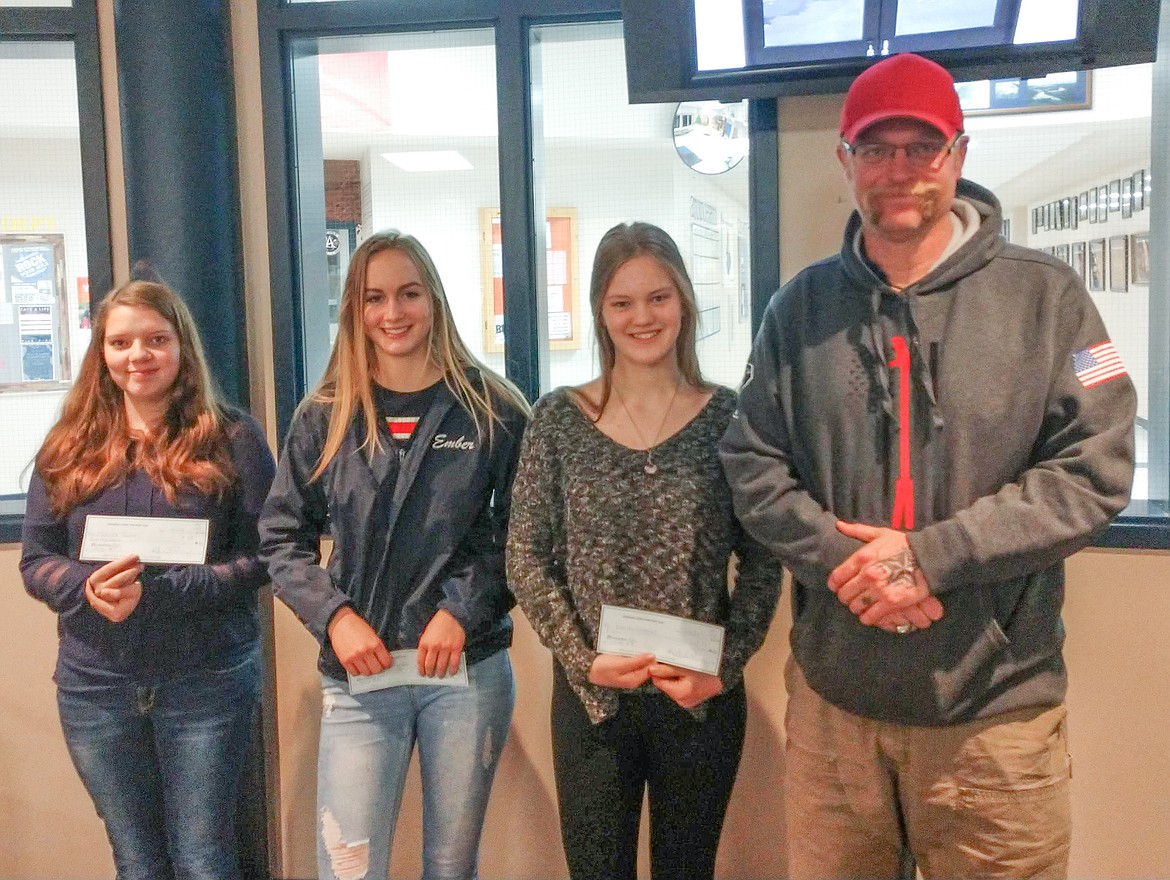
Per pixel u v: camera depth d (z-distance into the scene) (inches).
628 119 99.3
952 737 54.8
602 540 60.7
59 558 70.3
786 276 82.0
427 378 70.1
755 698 84.0
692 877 62.1
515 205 85.4
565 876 88.1
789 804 62.4
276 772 92.7
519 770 88.1
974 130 84.7
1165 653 77.2
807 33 73.7
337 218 133.6
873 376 55.3
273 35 87.1
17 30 87.7
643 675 59.1
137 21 83.0
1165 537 76.1
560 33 88.0
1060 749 55.9
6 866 92.4
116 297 69.9
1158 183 81.4
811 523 54.0
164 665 69.5
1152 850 78.5
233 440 72.9
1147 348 83.7
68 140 111.7
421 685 67.2
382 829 67.0
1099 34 69.2
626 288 61.9
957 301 54.1
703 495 60.7
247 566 71.0
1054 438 52.9
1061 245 93.7
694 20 75.0
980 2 70.1
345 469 67.5
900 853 60.4
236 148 88.4
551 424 64.6
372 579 67.2
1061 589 56.3
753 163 81.4
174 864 73.5
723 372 90.3
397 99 124.3
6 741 91.3
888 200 53.5
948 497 53.3
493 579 67.7
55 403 118.2
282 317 89.1
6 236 115.8
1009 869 54.7
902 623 52.3
